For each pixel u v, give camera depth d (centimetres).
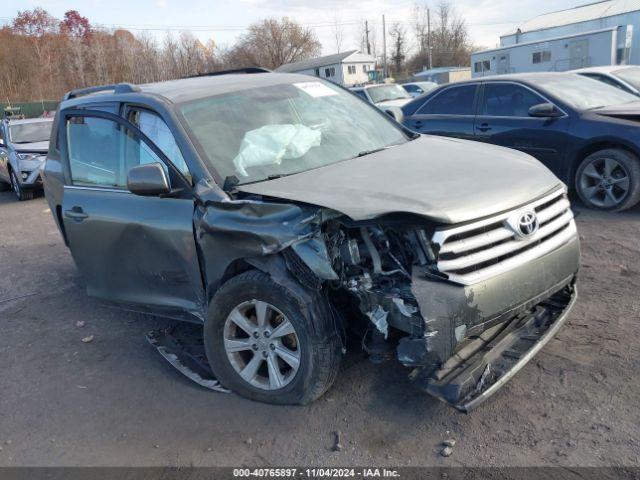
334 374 326
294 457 303
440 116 823
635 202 645
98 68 5978
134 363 427
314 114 439
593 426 297
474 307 290
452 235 289
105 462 318
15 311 561
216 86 436
